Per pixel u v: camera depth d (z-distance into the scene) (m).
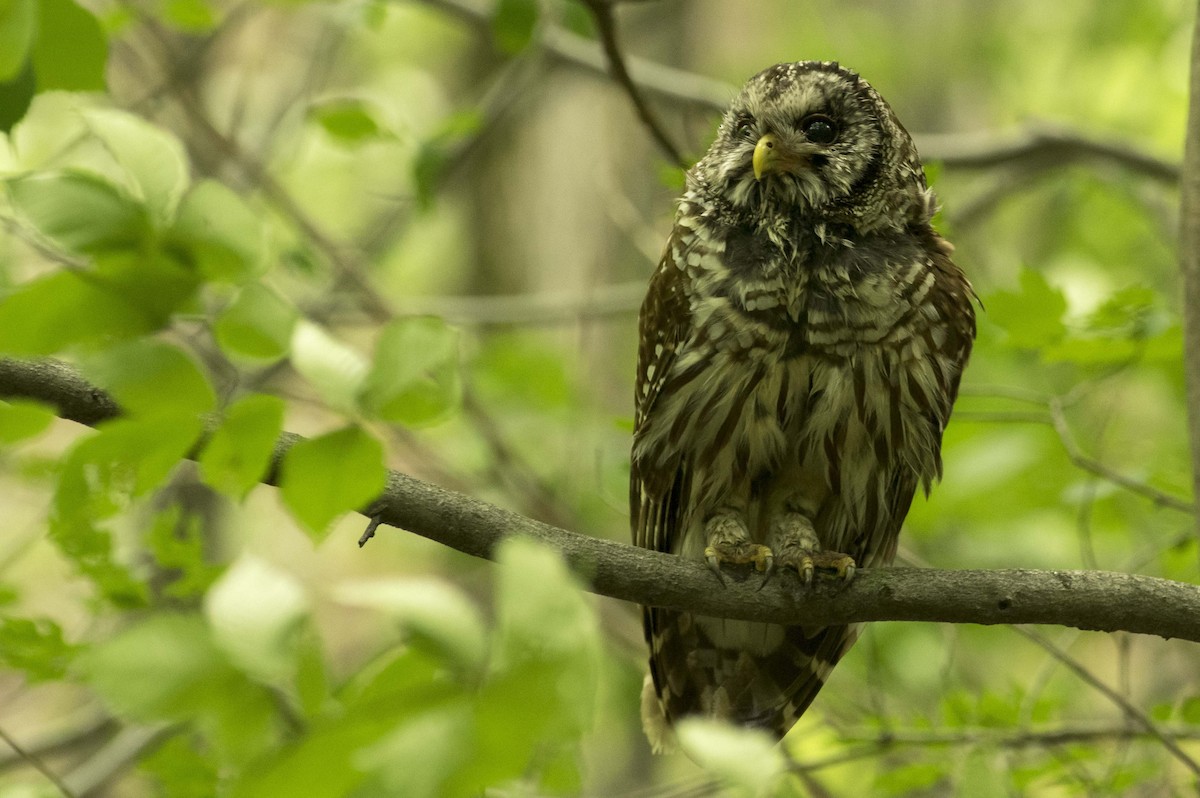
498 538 6.83
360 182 19.80
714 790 9.27
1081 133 14.91
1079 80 19.84
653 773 16.25
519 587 3.16
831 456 8.79
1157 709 9.48
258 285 3.81
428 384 3.83
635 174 20.11
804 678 9.40
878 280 8.58
